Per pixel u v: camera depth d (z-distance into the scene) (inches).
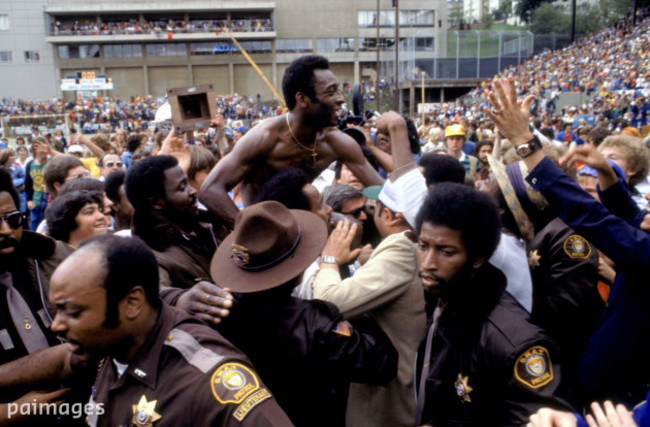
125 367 60.2
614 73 1178.6
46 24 1876.2
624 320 75.2
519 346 58.4
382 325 84.3
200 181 138.3
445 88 1565.0
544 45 1660.9
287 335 69.8
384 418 84.5
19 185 308.8
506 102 73.2
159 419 55.5
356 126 133.7
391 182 88.0
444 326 66.1
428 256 62.7
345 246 87.4
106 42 1893.5
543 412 51.2
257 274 70.6
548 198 74.5
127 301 56.2
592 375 78.4
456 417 64.6
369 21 1937.7
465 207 60.8
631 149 114.1
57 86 1915.6
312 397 72.3
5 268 82.2
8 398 73.4
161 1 1866.4
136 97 1937.7
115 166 231.5
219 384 55.0
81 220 100.2
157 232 89.4
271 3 1882.4
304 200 87.0
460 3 3346.5
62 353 73.4
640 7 1953.7
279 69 1962.4
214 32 1883.6
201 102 146.0
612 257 71.3
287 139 102.5
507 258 69.9
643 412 47.8
